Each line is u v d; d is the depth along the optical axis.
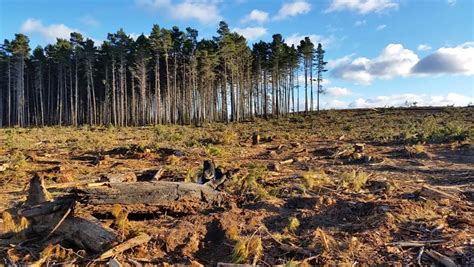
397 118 40.28
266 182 9.76
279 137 23.45
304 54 54.53
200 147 18.55
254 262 5.07
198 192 7.16
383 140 19.64
